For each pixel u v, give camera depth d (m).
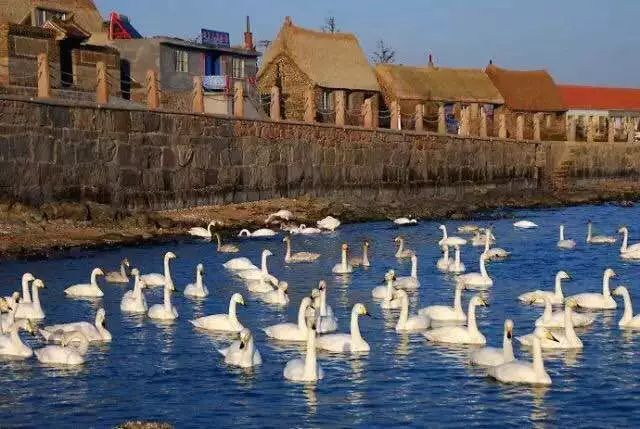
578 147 107.62
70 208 52.62
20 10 75.94
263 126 69.75
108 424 22.80
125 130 58.16
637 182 110.56
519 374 25.89
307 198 71.88
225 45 88.50
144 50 81.38
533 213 78.62
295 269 45.94
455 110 118.44
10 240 47.84
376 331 32.09
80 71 70.75
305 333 30.52
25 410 23.75
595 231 64.06
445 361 28.05
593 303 36.03
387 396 24.81
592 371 27.12
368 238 58.91
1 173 50.09
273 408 23.91
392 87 113.25
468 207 79.00
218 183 65.50
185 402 24.34
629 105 148.62
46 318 33.50
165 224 57.16
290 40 102.00
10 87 61.06
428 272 45.31
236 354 27.58
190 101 81.06
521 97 126.62
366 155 80.56
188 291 38.28
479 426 22.75
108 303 36.28
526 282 42.44
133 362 27.86
